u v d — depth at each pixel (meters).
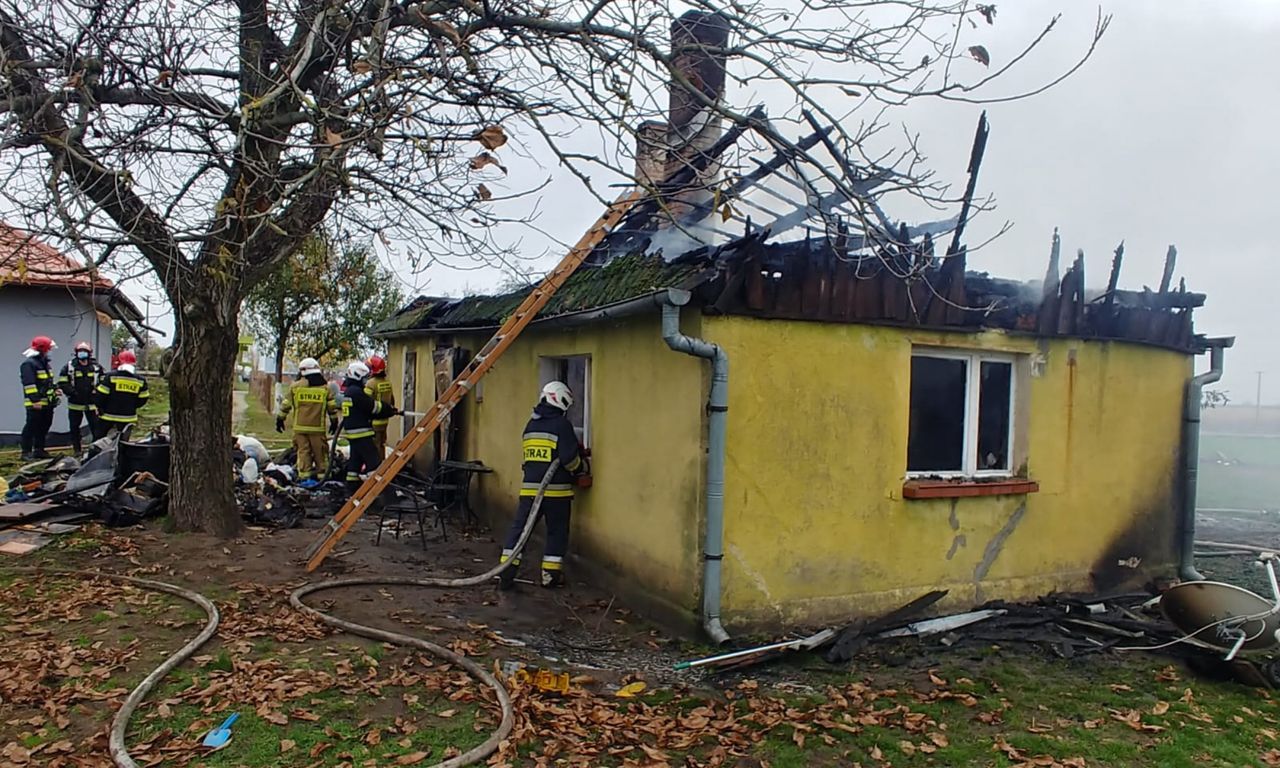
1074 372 7.23
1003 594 6.91
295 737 3.88
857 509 6.27
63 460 10.25
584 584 7.25
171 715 4.02
